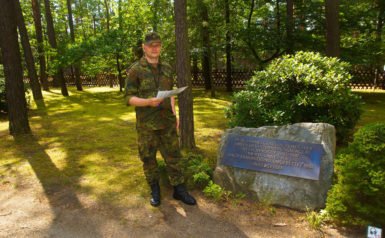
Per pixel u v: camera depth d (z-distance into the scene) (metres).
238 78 17.09
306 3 13.09
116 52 15.06
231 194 3.95
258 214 3.55
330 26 8.44
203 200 3.86
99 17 28.98
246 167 3.99
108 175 4.71
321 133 3.88
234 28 13.38
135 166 5.07
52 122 8.82
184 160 4.68
